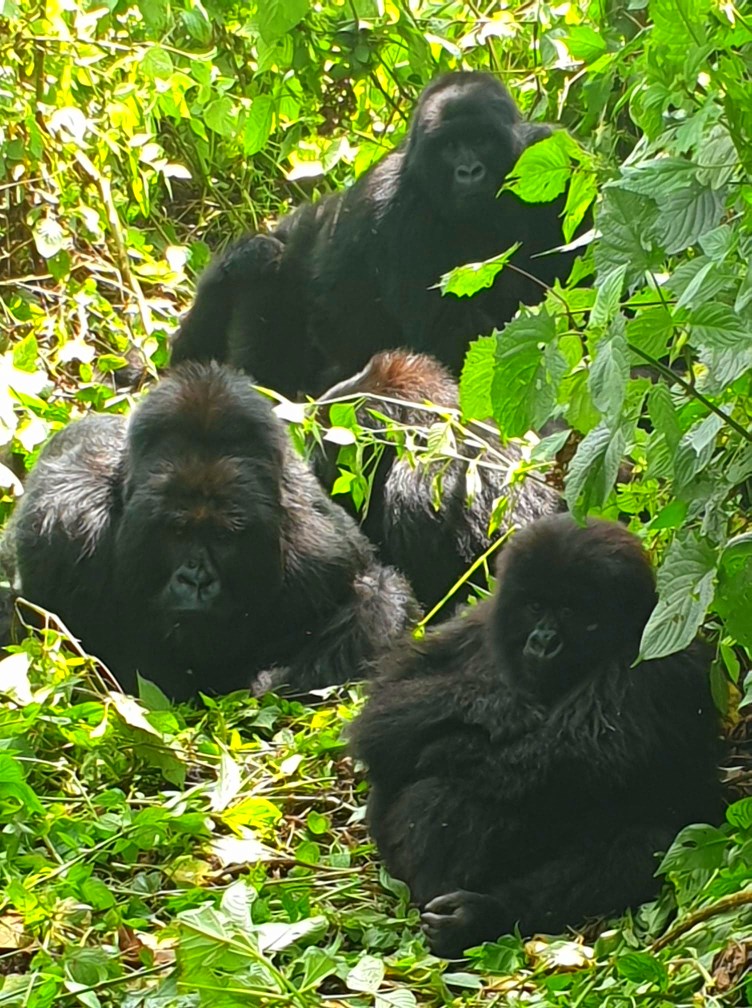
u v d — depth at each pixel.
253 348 9.22
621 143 8.19
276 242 9.37
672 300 4.47
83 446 6.93
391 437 7.16
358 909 4.93
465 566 7.23
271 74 9.53
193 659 6.54
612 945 4.45
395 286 8.65
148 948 4.45
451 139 8.34
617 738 4.86
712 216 4.08
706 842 4.46
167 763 5.66
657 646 4.28
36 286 9.19
